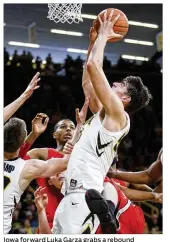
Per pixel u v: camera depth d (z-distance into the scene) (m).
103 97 3.18
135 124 13.25
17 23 14.89
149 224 9.55
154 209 9.72
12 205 3.51
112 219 3.22
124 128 3.30
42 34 15.30
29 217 9.30
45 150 4.42
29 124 12.45
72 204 3.22
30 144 3.92
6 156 3.52
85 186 3.22
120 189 3.90
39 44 15.43
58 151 4.45
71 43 15.66
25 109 12.65
